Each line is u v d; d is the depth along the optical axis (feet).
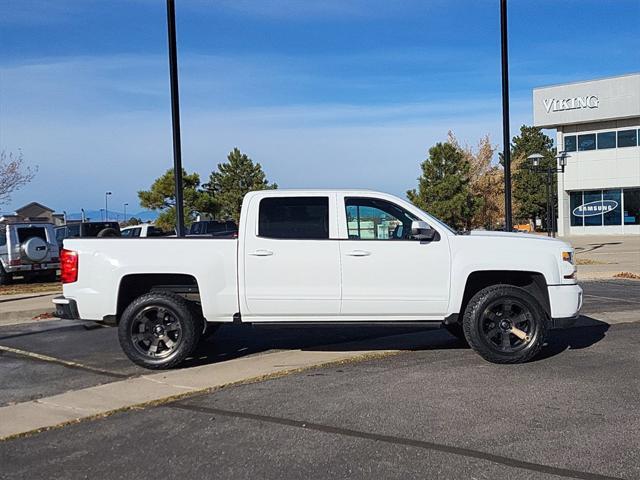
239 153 165.99
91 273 23.79
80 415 18.54
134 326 23.77
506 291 23.41
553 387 20.27
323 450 15.33
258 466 14.49
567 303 23.68
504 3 47.42
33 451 15.79
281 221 23.99
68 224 85.61
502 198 151.33
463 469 14.02
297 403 19.16
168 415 18.37
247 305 23.72
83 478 14.08
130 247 23.80
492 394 19.62
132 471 14.40
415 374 22.30
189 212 127.34
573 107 129.70
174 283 24.82
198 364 24.85
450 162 123.54
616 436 15.83
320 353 26.30
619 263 65.46
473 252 23.68
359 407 18.58
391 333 30.78
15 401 20.33
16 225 65.16
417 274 23.62
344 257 23.59
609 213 131.44
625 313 34.83
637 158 126.52
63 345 29.86
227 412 18.47
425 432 16.38
